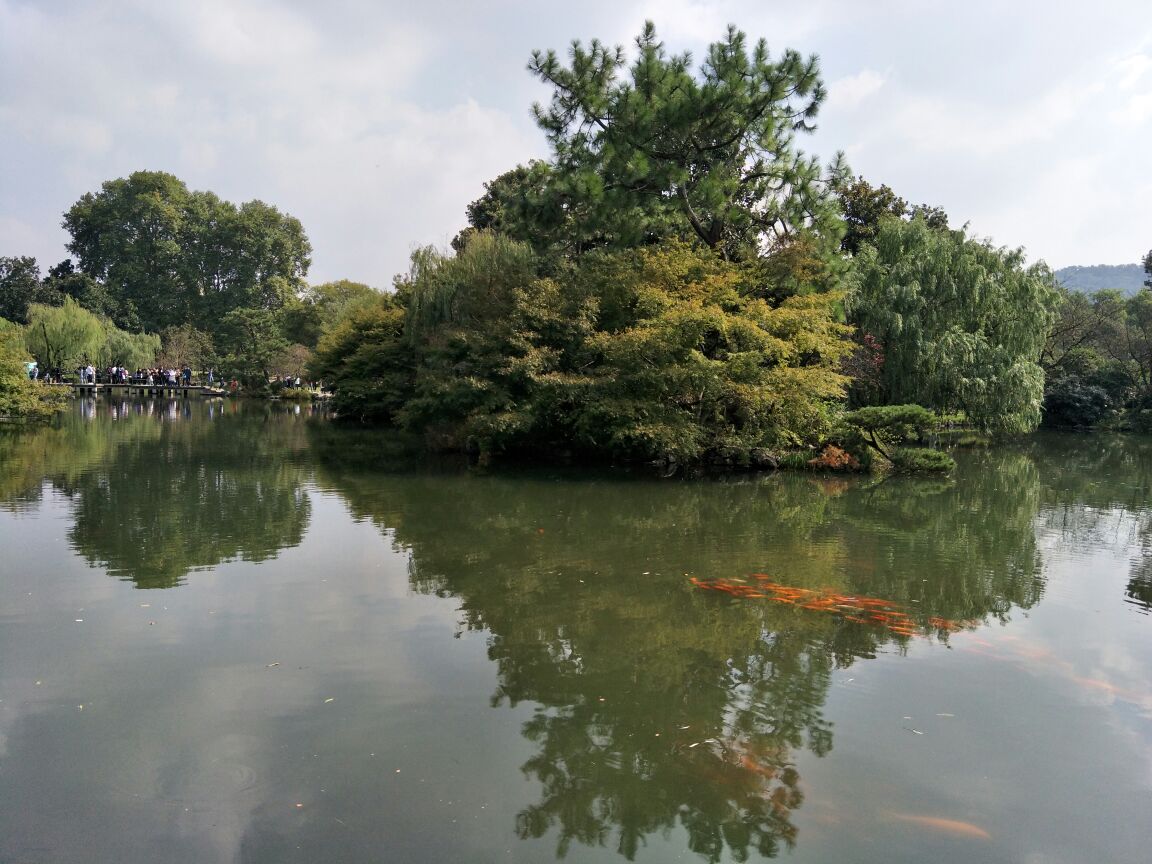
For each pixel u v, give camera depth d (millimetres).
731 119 18656
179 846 3672
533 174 23141
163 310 73375
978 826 3943
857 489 15984
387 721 4973
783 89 18359
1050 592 8328
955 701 5457
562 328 18656
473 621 6977
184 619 6883
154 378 54469
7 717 4949
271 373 55156
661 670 5941
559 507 13094
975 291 24906
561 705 5281
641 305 17984
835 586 8398
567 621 7043
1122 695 5594
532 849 3689
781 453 18641
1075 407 37969
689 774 4418
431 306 25609
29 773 4297
